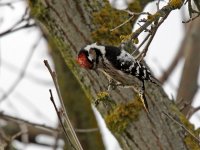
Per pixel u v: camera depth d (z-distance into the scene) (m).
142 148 10.42
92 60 9.64
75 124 15.00
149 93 10.46
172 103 10.89
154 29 8.76
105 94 10.28
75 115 15.02
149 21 8.71
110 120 10.56
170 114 10.59
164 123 10.46
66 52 10.89
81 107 15.00
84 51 9.73
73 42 10.73
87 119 15.03
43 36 15.22
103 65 9.70
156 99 10.51
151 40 8.88
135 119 10.42
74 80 14.93
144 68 9.46
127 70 9.38
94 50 9.63
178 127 10.54
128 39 8.88
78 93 15.00
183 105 12.89
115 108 10.51
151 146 10.38
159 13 8.72
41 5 10.93
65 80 14.91
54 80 7.98
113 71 9.81
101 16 10.75
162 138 10.38
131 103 10.44
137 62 9.41
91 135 14.96
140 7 12.09
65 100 15.05
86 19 10.73
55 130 13.48
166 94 10.80
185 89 15.23
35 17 11.17
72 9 10.77
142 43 8.88
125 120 10.46
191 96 15.23
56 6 10.82
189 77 15.30
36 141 17.20
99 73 10.48
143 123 10.42
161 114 10.48
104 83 10.49
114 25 10.71
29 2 11.14
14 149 13.68
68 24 10.77
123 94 10.45
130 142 10.51
